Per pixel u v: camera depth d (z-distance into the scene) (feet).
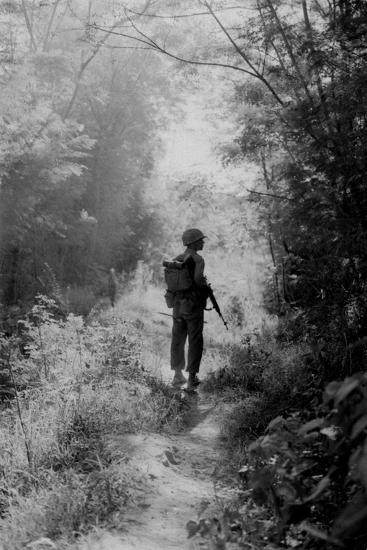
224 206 34.71
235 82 28.14
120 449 13.42
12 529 9.67
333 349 17.54
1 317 27.02
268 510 9.51
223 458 13.89
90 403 15.76
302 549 7.88
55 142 29.35
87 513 10.09
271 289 35.01
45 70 33.71
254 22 23.45
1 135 27.96
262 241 38.24
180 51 27.71
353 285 17.61
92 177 47.32
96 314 31.58
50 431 14.03
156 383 19.69
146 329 31.94
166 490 11.64
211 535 8.53
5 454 12.90
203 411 18.35
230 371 21.31
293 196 22.09
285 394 17.53
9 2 35.91
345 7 19.61
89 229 44.75
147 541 9.28
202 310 20.72
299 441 8.76
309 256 19.53
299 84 22.85
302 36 21.17
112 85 45.85
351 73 17.85
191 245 21.06
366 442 6.09
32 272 34.76
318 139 17.57
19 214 31.40
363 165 16.35
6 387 18.75
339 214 16.71
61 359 20.07
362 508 6.39
